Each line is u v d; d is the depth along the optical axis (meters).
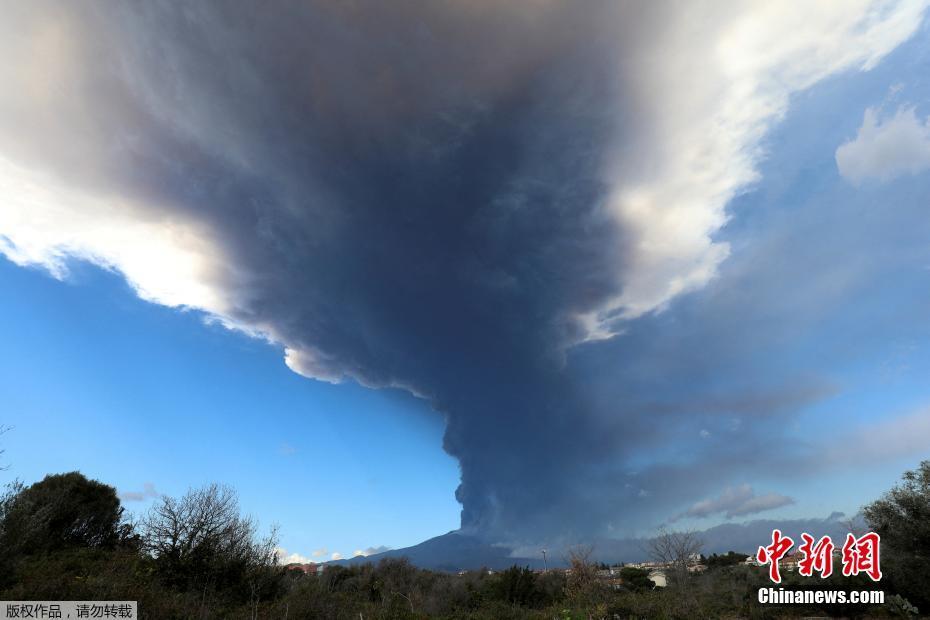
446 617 14.96
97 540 18.72
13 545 9.61
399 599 16.20
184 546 13.96
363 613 12.89
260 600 13.75
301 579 17.14
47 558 13.09
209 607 10.90
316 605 12.41
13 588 9.27
